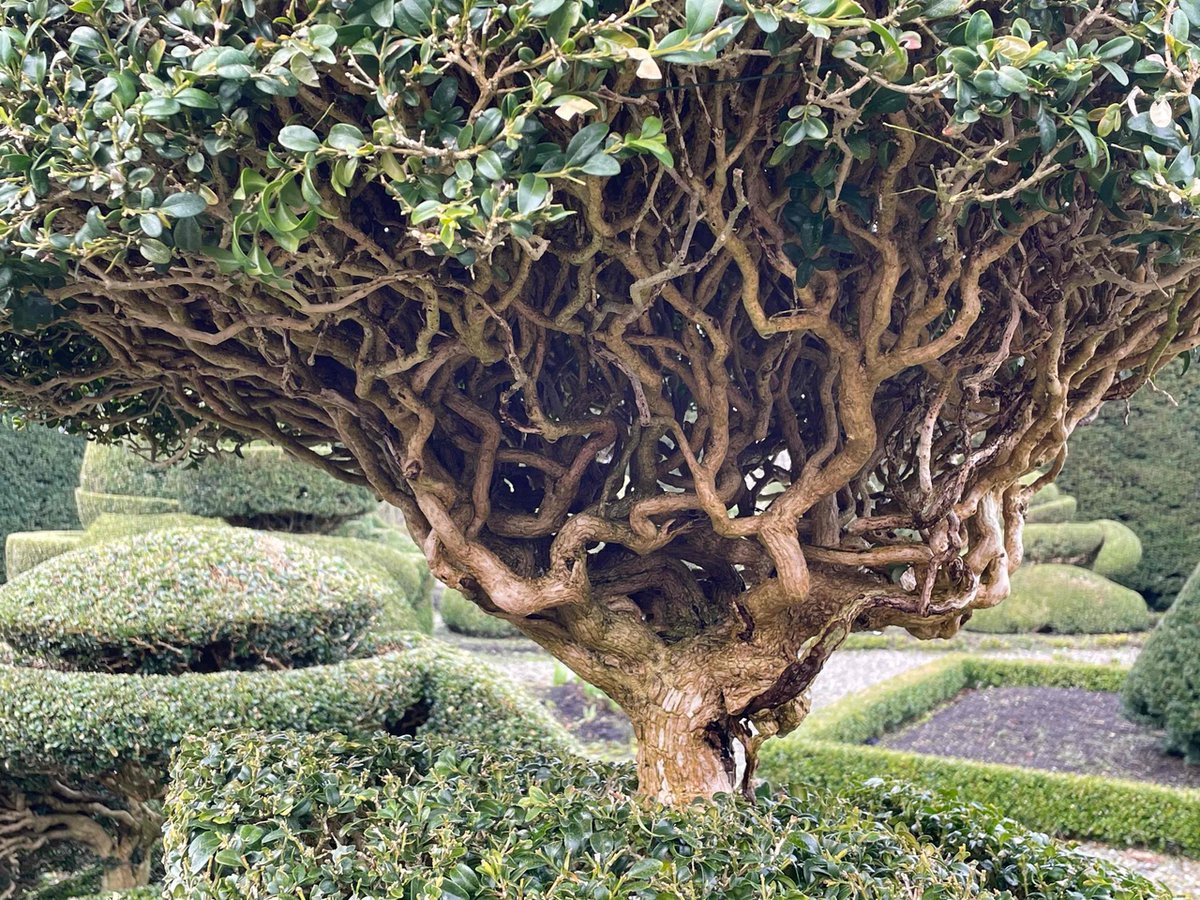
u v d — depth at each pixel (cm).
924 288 175
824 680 965
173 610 413
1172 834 545
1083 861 229
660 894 158
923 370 215
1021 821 577
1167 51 130
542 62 124
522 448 229
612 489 216
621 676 222
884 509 232
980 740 760
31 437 1011
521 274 168
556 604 206
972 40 130
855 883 172
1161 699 673
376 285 167
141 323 188
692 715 214
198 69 126
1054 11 149
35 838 425
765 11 123
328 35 124
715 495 194
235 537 459
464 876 166
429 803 198
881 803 262
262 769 240
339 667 415
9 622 412
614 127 158
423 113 140
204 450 284
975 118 132
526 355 196
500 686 432
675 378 232
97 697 376
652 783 214
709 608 237
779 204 170
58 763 380
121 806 429
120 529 793
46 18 139
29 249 142
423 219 124
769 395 207
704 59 119
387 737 278
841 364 182
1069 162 151
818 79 142
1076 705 811
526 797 198
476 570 205
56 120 140
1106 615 1116
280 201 135
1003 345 183
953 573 210
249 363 199
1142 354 203
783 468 243
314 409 219
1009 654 1048
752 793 225
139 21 134
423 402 192
